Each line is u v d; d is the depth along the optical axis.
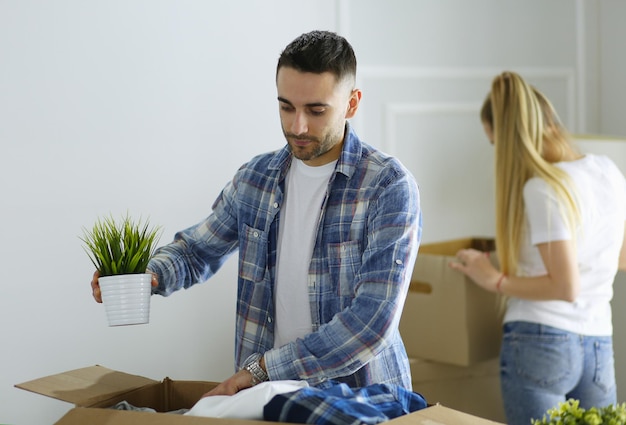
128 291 1.75
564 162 2.68
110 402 1.63
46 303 2.73
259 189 1.92
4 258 2.66
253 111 3.05
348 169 1.81
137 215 2.85
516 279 2.68
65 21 2.70
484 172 3.72
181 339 2.96
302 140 1.74
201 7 2.92
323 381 1.66
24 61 2.65
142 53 2.83
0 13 2.61
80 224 2.76
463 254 2.88
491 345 2.99
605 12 3.86
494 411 3.10
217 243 2.03
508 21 3.72
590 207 2.62
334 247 1.81
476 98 3.68
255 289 1.90
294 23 3.13
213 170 2.98
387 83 3.46
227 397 1.53
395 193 1.74
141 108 2.84
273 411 1.42
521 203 2.68
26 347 2.71
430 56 3.55
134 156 2.84
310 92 1.69
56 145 2.71
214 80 2.96
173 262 1.95
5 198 2.65
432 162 3.58
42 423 2.75
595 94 3.91
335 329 1.65
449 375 3.01
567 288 2.57
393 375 1.83
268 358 1.65
